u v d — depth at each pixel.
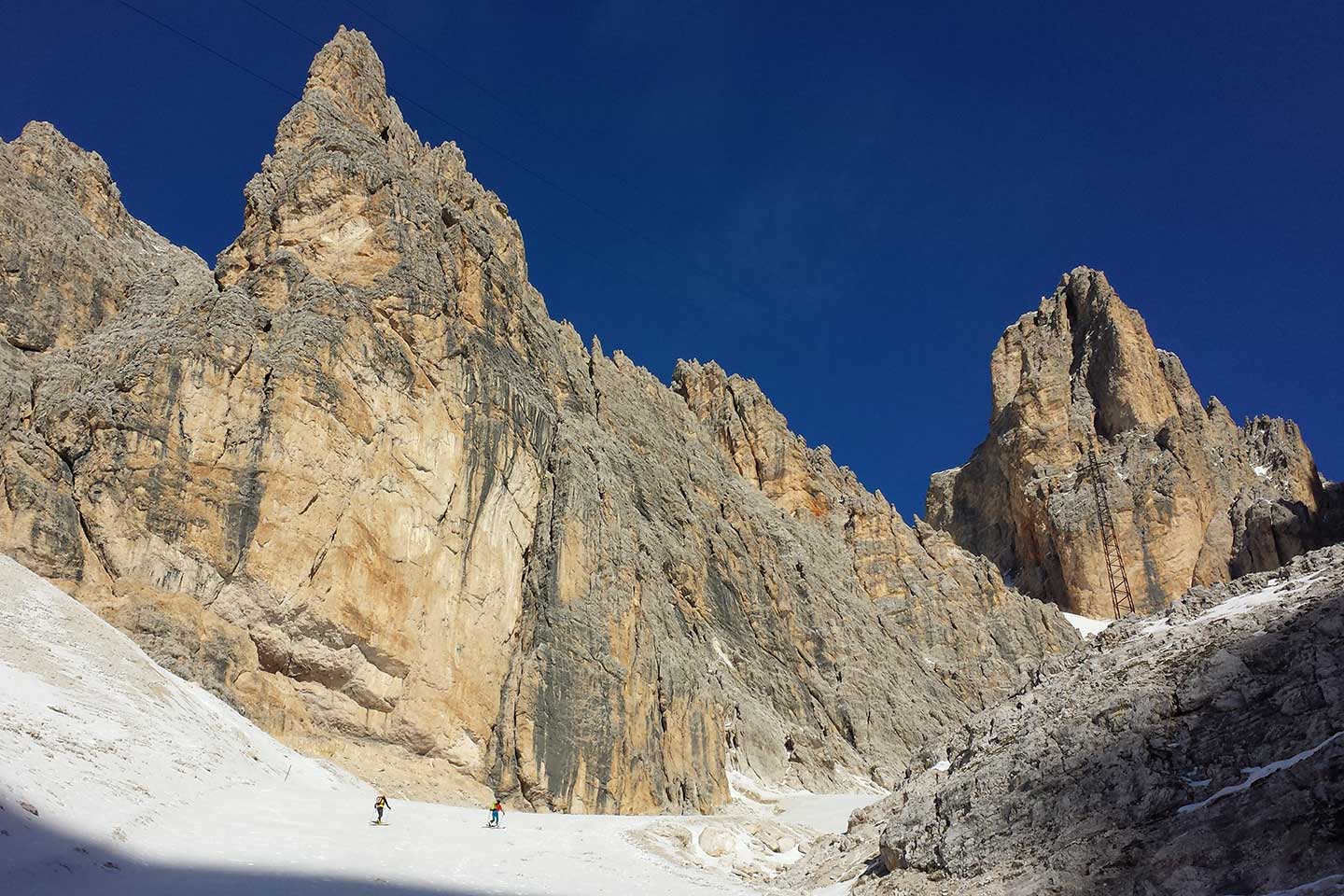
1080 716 27.23
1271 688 23.84
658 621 75.19
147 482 47.31
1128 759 24.84
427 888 27.23
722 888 34.00
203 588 46.97
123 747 30.55
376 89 78.19
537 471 67.62
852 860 32.62
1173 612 31.47
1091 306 171.88
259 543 49.06
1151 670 27.33
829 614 99.75
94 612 42.88
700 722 70.88
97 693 33.44
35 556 43.12
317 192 62.22
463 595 57.97
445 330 62.72
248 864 25.23
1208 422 157.00
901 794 35.00
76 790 25.27
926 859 27.39
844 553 120.94
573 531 65.62
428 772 51.88
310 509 51.16
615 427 93.56
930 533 132.25
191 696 40.44
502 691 58.31
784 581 98.38
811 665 93.75
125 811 25.88
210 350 51.34
